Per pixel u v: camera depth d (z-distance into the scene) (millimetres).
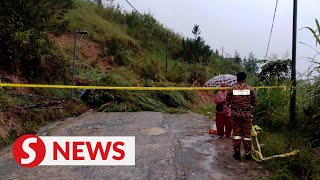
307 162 5664
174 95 15516
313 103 7531
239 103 6492
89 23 22688
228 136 8375
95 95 13750
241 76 6598
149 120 10844
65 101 12078
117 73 17109
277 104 9047
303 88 7602
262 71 10844
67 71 13742
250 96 6523
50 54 12477
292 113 7832
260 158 6344
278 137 7469
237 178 5512
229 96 6641
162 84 17828
